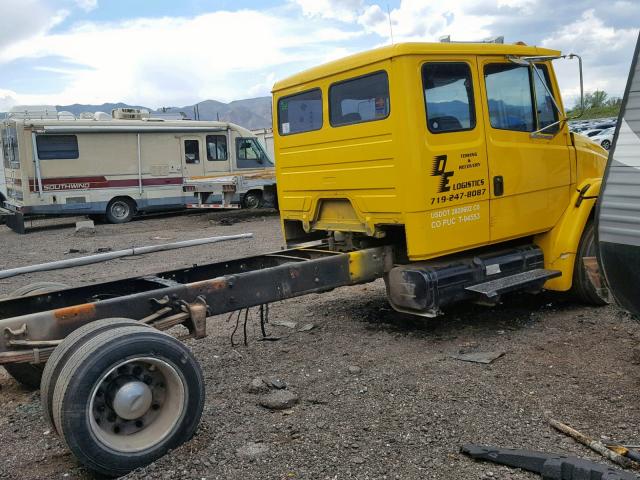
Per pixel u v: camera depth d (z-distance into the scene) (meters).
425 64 4.90
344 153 5.47
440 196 4.99
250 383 4.48
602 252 3.92
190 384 3.45
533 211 5.66
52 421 3.22
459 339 5.37
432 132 4.93
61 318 3.71
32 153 15.71
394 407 3.98
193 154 18.34
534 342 5.17
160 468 3.24
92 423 3.13
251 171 18.97
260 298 4.66
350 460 3.30
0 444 3.73
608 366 4.54
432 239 4.97
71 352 3.23
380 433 3.61
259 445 3.51
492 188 5.32
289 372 4.73
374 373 4.62
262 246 11.46
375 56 4.98
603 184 3.88
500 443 3.45
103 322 3.44
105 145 16.78
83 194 16.56
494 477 3.10
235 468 3.25
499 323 5.77
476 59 5.22
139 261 10.44
